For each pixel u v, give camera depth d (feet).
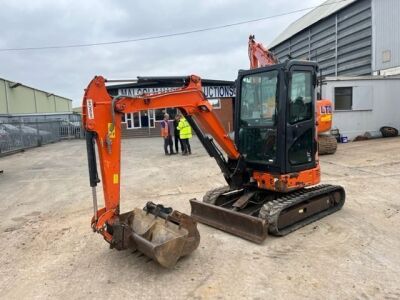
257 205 19.95
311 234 17.74
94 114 13.83
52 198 28.14
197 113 17.70
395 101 56.85
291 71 17.89
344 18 66.54
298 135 18.62
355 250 15.74
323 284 13.04
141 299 12.60
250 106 19.67
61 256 16.55
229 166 20.16
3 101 108.27
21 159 54.08
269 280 13.50
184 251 15.05
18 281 14.35
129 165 43.34
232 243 16.98
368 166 33.91
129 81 15.28
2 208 25.75
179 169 38.47
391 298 12.03
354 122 55.31
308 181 19.39
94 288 13.50
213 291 12.89
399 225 18.58
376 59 60.13
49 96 160.25
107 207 14.51
